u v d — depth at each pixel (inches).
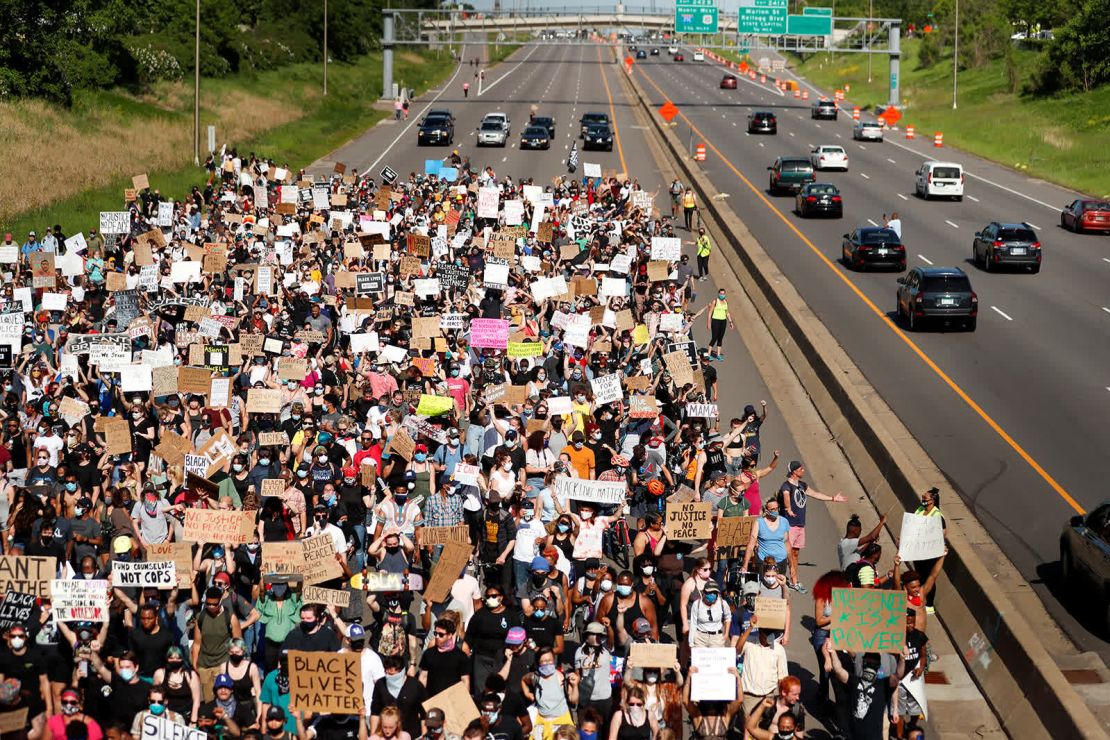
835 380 1136.8
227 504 689.0
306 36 4694.9
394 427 809.5
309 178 2078.0
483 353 1019.9
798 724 519.5
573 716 543.8
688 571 743.7
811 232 2100.1
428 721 471.8
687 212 2070.6
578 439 773.9
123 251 1557.6
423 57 5944.9
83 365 1043.3
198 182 2488.9
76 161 2422.5
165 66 3462.1
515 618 562.6
